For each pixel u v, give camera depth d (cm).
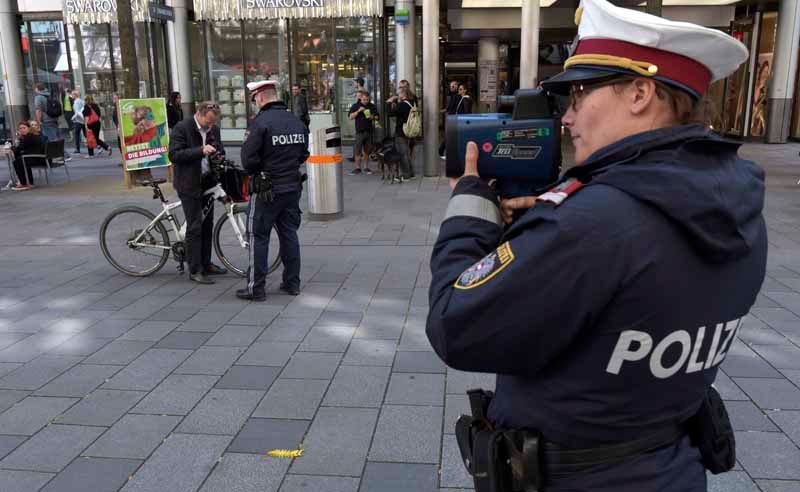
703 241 101
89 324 484
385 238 742
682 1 1639
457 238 123
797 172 1162
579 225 101
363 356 416
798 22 1562
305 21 1652
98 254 703
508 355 107
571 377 109
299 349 429
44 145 1166
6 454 308
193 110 1706
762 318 464
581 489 112
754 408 337
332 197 835
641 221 101
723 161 109
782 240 699
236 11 1600
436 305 116
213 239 609
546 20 1722
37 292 569
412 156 1312
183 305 525
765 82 1672
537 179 135
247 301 532
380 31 1631
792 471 283
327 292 552
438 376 384
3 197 1059
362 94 1234
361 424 331
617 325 103
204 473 291
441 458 299
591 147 117
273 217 522
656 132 108
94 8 1691
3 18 1711
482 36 1938
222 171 578
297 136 517
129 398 364
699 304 105
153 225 604
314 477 286
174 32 1639
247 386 376
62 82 1856
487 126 133
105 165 1473
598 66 112
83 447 313
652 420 112
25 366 409
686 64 108
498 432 121
